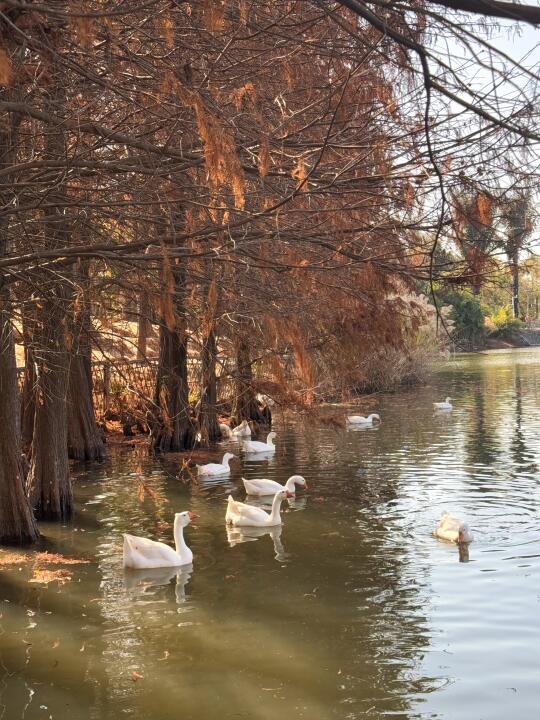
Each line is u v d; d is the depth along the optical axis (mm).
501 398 38500
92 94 8508
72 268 9969
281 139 7824
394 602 11727
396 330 7695
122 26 7688
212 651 10203
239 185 5855
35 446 17438
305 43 7500
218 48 7520
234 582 12898
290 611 11523
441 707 8602
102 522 16984
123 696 8992
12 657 10102
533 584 12234
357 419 31078
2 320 12617
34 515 17219
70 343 9594
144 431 28547
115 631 10930
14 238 10078
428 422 31125
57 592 12547
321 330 8000
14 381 15445
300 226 8266
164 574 13430
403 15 4922
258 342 8742
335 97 8258
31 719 8492
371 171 7840
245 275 8586
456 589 12148
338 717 8430
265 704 8750
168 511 17859
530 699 8750
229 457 22484
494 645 10156
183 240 7871
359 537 15219
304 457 24391
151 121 8023
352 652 10078
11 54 6840
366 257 7707
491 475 20297
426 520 16234
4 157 9398
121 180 8711
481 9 3867
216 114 7258
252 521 16438
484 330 52594
